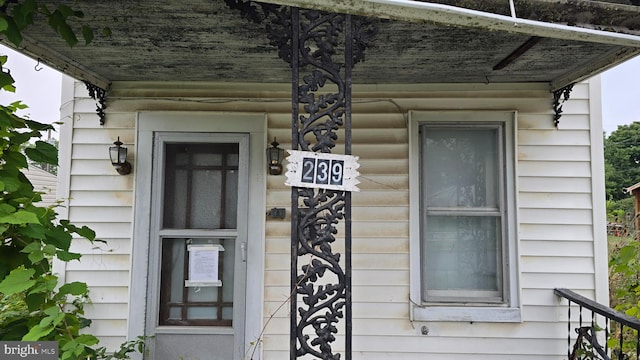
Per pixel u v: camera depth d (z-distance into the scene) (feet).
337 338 9.79
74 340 4.74
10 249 5.04
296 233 5.63
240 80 10.23
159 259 10.04
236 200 10.36
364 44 5.91
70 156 10.21
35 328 4.50
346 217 5.68
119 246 10.05
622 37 4.83
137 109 10.31
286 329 9.86
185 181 10.41
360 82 10.26
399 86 10.35
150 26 7.30
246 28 7.37
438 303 9.92
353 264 10.00
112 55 8.61
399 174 10.19
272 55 8.62
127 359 9.18
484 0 4.76
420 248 10.08
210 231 10.14
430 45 7.99
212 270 10.18
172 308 10.07
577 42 7.72
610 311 7.91
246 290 9.94
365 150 10.27
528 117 10.21
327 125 5.76
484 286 10.12
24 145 5.65
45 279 4.83
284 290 9.98
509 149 10.15
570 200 10.01
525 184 10.07
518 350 9.69
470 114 10.22
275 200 10.18
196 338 9.90
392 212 10.11
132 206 10.10
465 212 10.19
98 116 10.30
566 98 9.84
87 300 9.81
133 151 10.23
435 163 10.39
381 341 9.80
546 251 9.91
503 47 8.05
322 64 5.80
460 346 9.73
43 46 8.10
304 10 6.11
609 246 17.85
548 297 9.81
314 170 5.64
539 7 4.83
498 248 10.12
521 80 10.05
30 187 5.46
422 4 4.63
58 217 10.04
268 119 10.36
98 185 10.18
